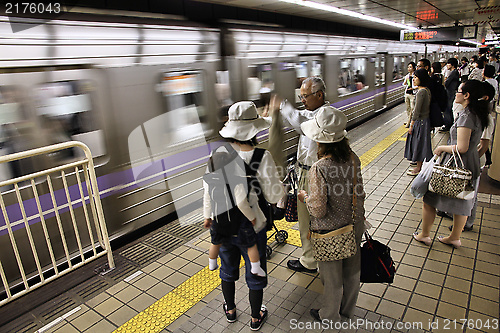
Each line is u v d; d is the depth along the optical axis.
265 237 2.27
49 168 2.79
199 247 3.51
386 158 6.20
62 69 1.98
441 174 3.02
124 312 2.66
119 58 2.02
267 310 2.58
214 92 2.24
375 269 2.28
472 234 3.52
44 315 2.67
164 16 2.22
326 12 6.57
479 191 4.57
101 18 1.95
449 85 7.37
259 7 4.97
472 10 8.11
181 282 2.99
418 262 3.09
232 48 2.41
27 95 2.18
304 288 2.83
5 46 1.81
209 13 2.96
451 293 2.67
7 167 2.58
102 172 2.61
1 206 2.48
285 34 3.00
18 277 2.86
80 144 2.53
